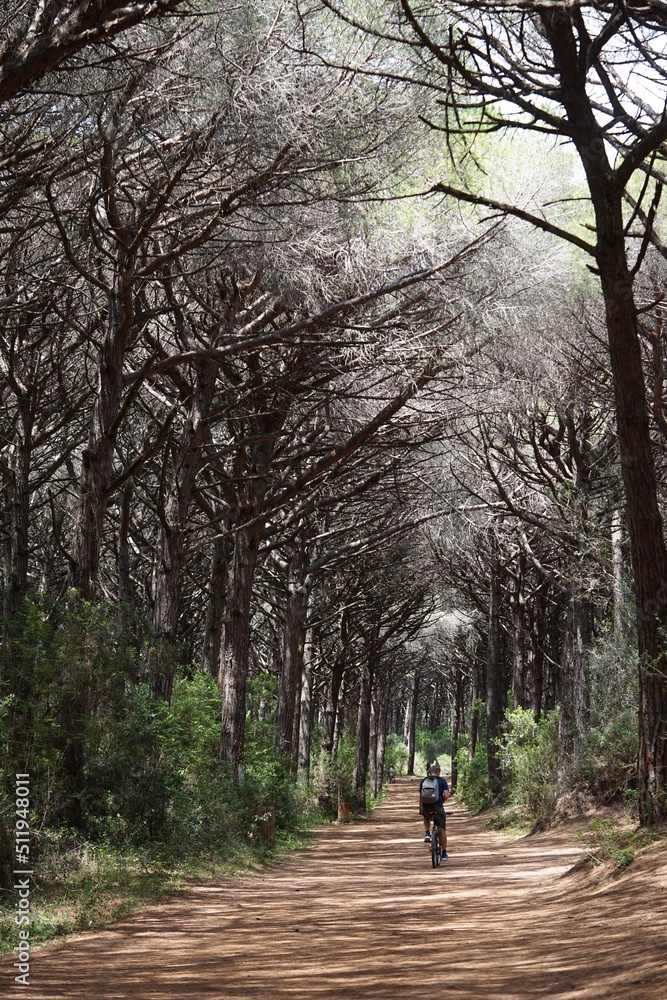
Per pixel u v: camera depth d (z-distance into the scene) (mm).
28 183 9922
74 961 7418
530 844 19141
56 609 11945
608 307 10570
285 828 22500
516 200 12953
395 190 12031
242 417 15617
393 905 10930
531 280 13383
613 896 8781
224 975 6828
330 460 16109
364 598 32625
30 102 9477
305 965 7184
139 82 9195
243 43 9562
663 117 9398
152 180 11477
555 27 9266
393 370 14383
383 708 61688
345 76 10086
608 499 19750
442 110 10906
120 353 13281
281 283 13195
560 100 9719
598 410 19703
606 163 10133
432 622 42656
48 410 19281
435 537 28172
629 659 18156
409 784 77062
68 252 10641
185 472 16125
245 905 10984
